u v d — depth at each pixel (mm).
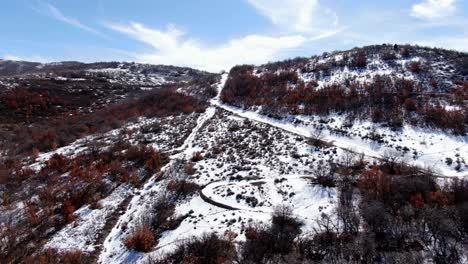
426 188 27422
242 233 24797
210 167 37375
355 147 38625
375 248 22141
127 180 34969
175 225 27078
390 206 26062
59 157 38406
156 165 38094
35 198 31688
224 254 22453
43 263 22984
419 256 21188
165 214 28391
